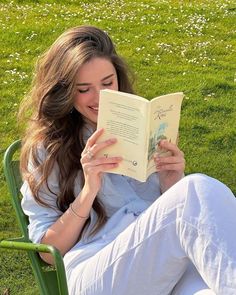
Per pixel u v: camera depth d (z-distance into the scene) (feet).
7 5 36.24
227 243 8.98
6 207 17.38
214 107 23.70
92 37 10.61
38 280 10.54
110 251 9.84
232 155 20.58
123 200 10.86
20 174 11.62
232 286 8.82
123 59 10.96
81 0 37.91
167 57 29.25
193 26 33.65
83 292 9.97
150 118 9.56
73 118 10.95
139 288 9.75
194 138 21.49
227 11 36.58
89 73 10.36
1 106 23.59
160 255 9.53
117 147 9.88
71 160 10.67
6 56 28.68
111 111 9.75
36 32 31.42
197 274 9.77
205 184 9.37
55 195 10.73
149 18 34.78
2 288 14.32
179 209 9.34
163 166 10.62
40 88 10.70
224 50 30.42
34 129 10.87
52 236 10.33
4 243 9.96
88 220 10.68
